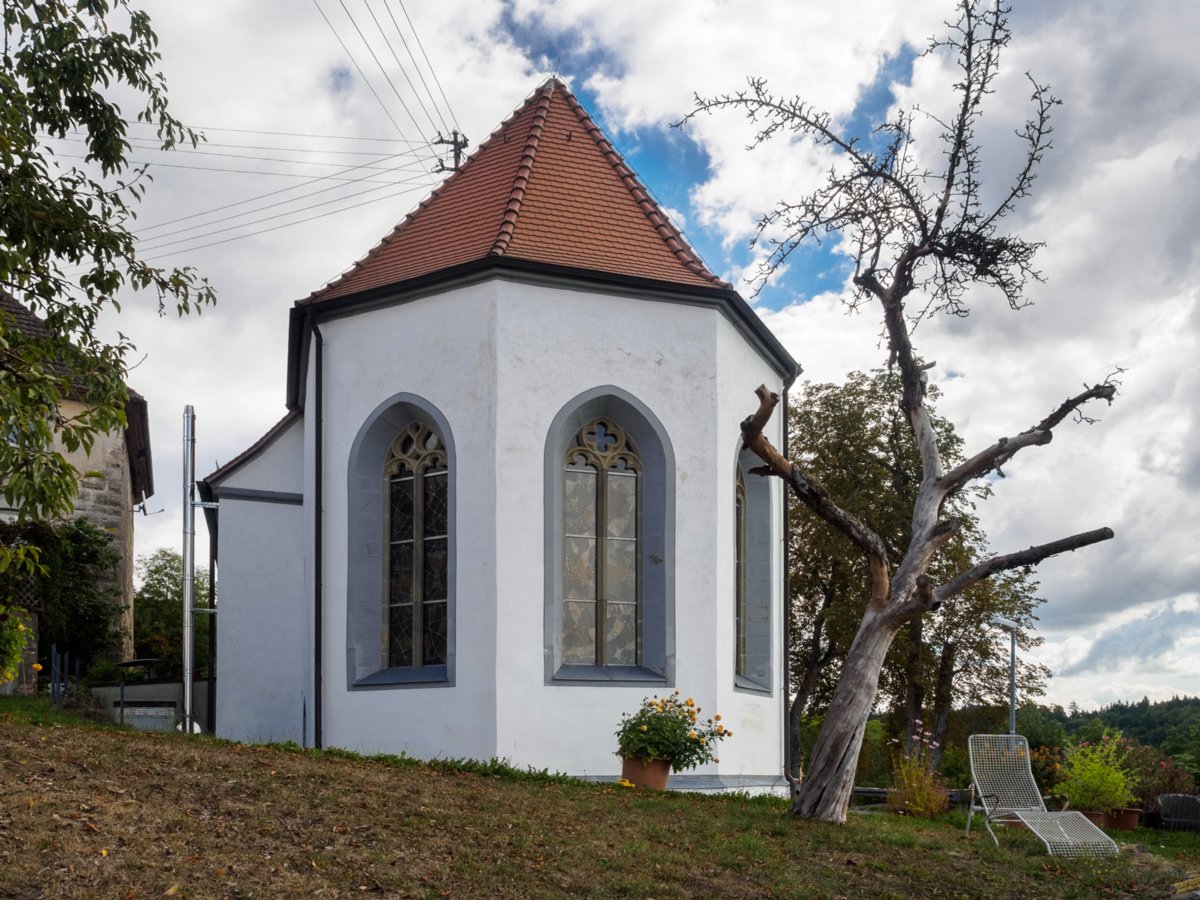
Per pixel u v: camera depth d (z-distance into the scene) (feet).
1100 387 44.42
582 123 63.72
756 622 61.31
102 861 26.12
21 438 30.89
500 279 53.36
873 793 84.53
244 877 26.94
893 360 46.14
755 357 60.95
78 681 66.54
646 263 56.49
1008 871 39.09
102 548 75.31
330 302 57.26
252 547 63.21
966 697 104.53
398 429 56.75
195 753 38.27
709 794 48.16
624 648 54.44
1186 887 38.34
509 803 38.32
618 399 54.34
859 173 45.09
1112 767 68.08
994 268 44.73
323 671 55.98
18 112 38.29
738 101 45.16
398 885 28.22
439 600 54.80
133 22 43.06
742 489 62.44
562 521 53.98
